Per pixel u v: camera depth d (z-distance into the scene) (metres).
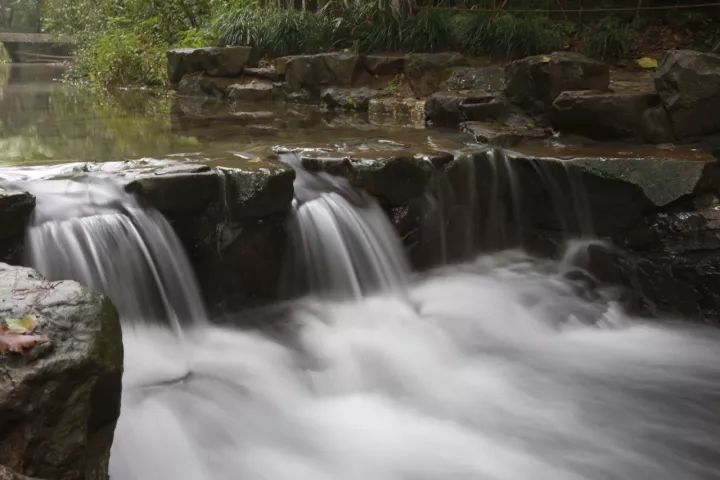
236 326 5.12
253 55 12.05
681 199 6.23
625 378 5.09
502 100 8.40
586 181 6.36
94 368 2.71
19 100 11.12
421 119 9.18
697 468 4.12
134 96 12.11
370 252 5.86
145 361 4.43
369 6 11.50
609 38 10.47
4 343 2.60
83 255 4.46
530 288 6.17
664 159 6.20
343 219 5.74
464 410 4.56
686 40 10.85
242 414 4.17
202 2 15.71
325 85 10.88
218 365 4.57
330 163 5.89
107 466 2.95
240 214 5.13
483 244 6.71
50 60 28.72
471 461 4.05
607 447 4.28
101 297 2.99
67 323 2.79
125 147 6.54
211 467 3.76
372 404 4.51
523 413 4.58
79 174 4.98
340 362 4.82
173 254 4.91
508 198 6.74
